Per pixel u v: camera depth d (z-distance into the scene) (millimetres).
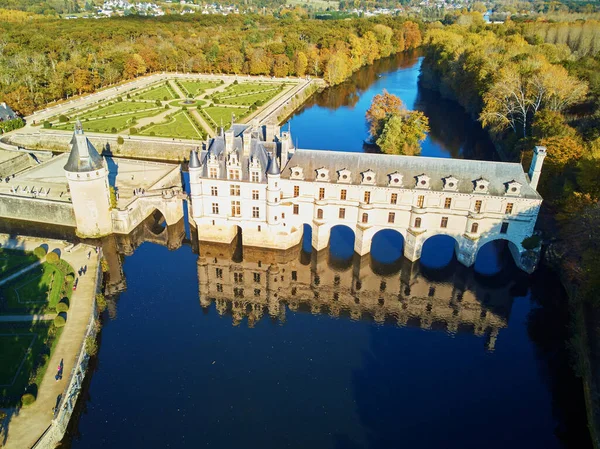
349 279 126062
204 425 83375
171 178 164125
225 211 128375
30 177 159000
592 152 128500
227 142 122875
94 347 95000
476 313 113688
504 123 193000
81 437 80438
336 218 126125
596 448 78062
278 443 80812
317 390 90750
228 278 125312
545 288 120188
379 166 121500
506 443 81625
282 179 122938
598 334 94875
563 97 185125
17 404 77812
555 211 132250
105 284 118375
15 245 123312
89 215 133625
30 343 90562
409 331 106312
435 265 128250
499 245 137375
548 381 93812
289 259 131625
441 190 117500
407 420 85375
